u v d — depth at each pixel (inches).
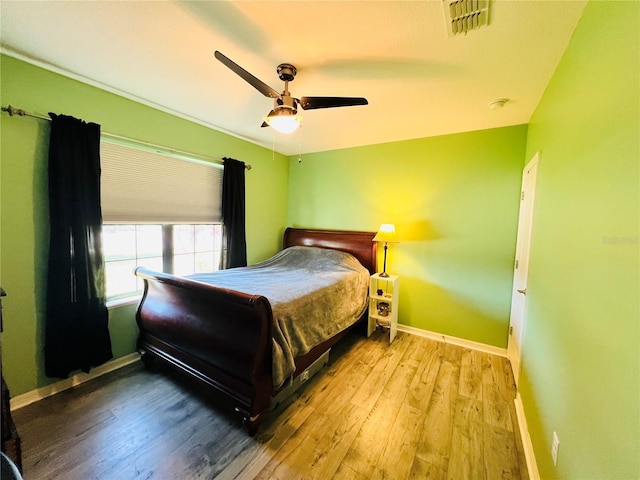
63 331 77.5
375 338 125.6
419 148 126.6
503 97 82.7
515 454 62.6
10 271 71.1
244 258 136.3
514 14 49.6
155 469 56.7
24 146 71.6
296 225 167.6
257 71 72.5
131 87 83.4
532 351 68.5
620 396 28.7
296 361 79.0
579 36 49.0
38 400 76.0
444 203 121.6
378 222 139.2
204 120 110.9
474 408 77.6
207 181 121.7
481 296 115.0
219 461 59.0
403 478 56.3
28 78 70.9
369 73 72.2
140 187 97.3
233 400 68.2
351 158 146.0
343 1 48.3
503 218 109.7
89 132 80.5
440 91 80.6
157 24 55.8
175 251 114.2
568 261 47.8
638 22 28.8
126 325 95.5
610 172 34.2
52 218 74.9
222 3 49.7
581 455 37.4
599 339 34.4
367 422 71.7
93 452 60.2
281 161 163.6
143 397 78.8
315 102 70.6
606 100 36.4
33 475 54.8
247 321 67.0
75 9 51.9
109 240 93.0
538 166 75.7
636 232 27.3
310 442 64.8
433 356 108.3
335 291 101.0
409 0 47.7
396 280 123.0
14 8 51.3
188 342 78.2
